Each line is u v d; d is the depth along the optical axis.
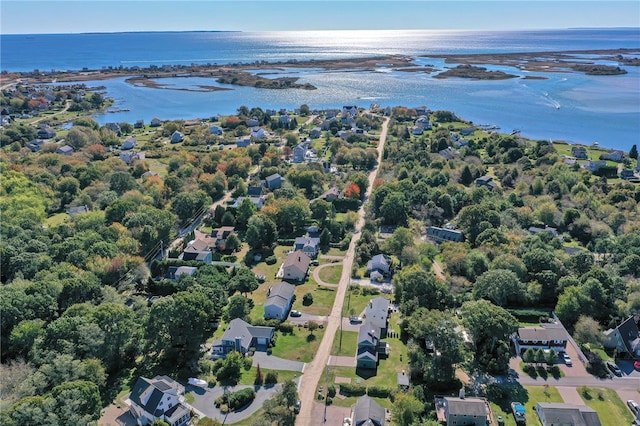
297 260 112.75
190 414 69.69
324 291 105.25
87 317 78.81
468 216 126.50
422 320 79.94
